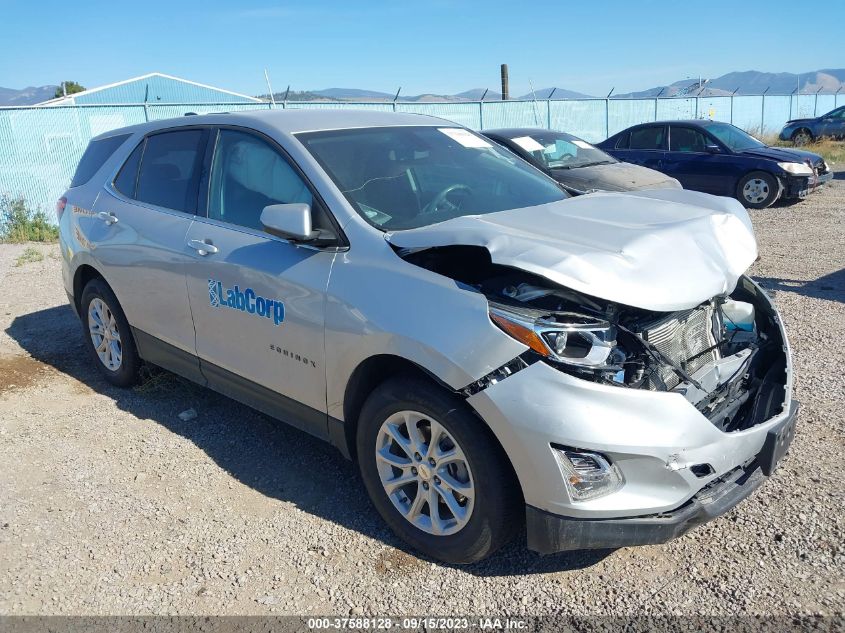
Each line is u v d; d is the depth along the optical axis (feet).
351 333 9.96
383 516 10.46
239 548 10.40
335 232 10.71
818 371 15.84
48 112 46.44
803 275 24.90
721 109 95.30
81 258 16.12
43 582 9.75
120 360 16.17
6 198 44.11
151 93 111.75
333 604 9.21
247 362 12.21
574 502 8.42
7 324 21.85
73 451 13.43
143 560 10.18
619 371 8.72
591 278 8.49
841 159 68.33
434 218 11.23
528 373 8.41
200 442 13.76
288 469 12.67
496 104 68.90
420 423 9.78
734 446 8.91
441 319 9.04
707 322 10.38
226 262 12.12
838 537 10.00
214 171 13.20
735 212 11.62
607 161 34.88
